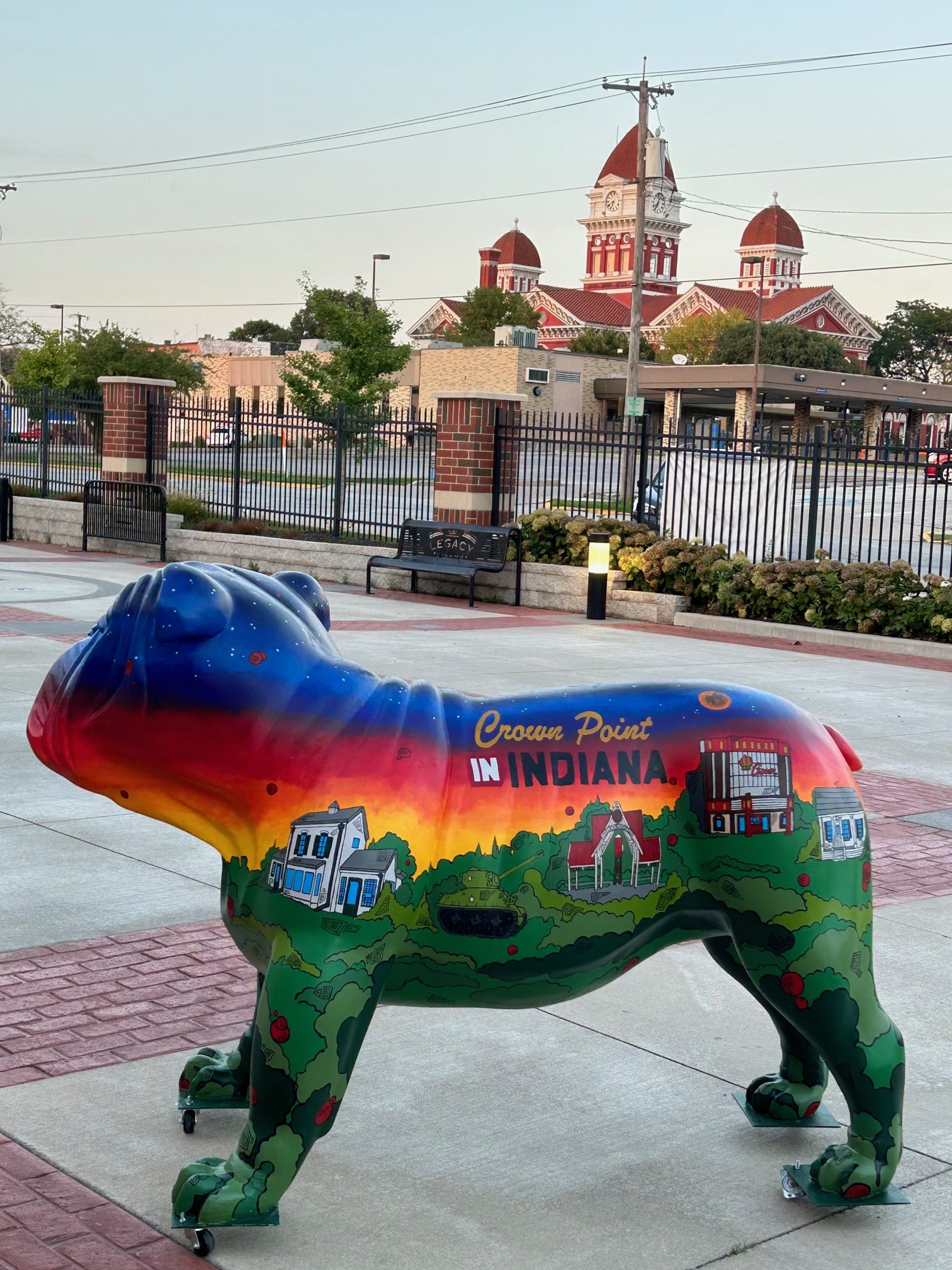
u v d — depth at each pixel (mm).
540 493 25375
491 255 146750
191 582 2854
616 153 143000
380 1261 3018
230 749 2881
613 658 13023
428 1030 4438
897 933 5586
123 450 23406
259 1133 3002
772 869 3072
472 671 11664
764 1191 3438
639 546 17234
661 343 109438
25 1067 3977
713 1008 4699
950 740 9781
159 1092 3850
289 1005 2891
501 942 3006
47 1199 3219
